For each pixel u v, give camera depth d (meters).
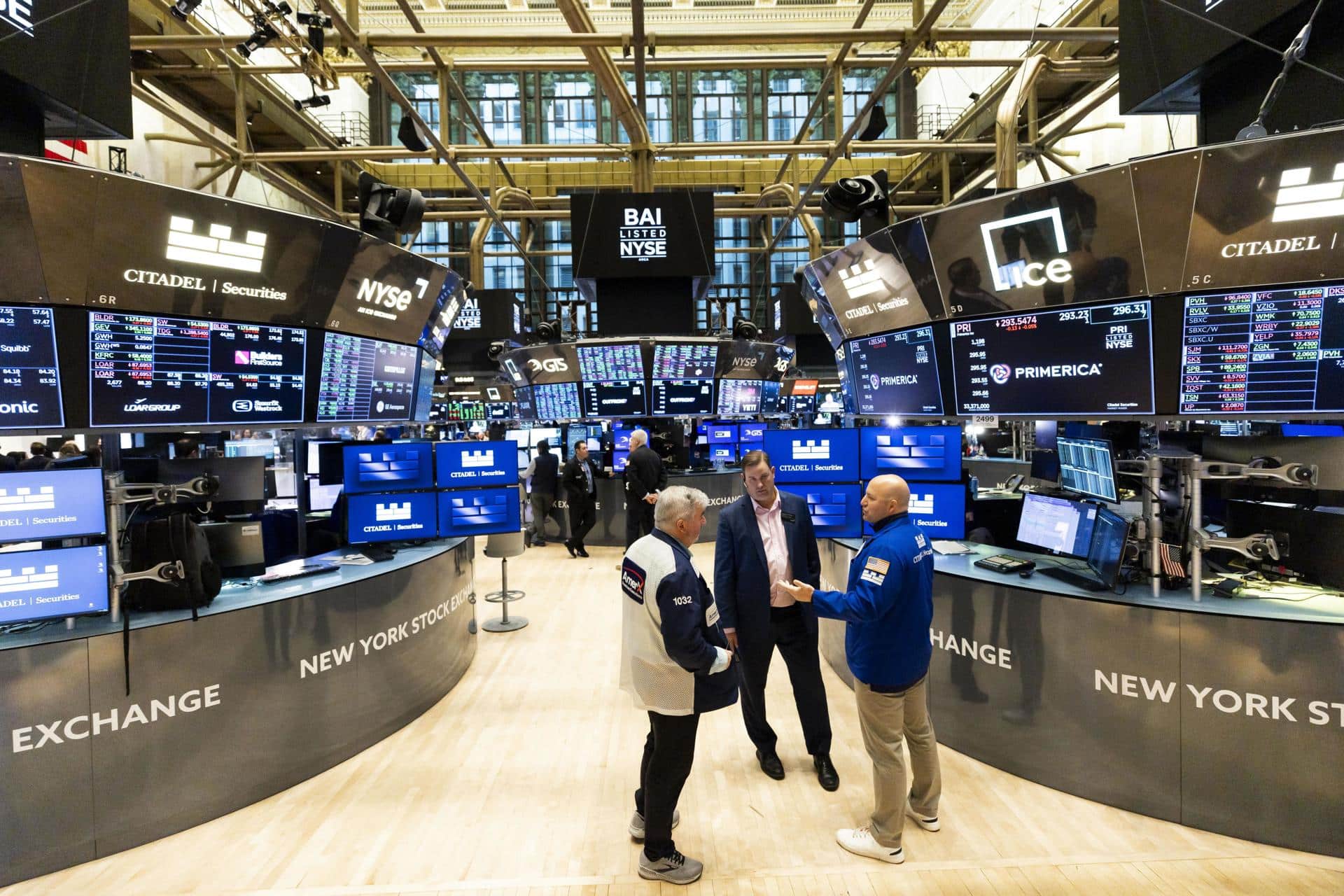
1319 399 2.52
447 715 3.49
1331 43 2.95
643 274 7.82
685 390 9.53
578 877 2.19
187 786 2.51
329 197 15.70
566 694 3.77
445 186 16.47
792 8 13.17
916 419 3.79
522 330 13.88
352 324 3.46
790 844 2.36
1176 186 2.55
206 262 2.84
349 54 6.43
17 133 2.98
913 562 2.16
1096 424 3.62
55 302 2.53
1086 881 2.12
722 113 17.95
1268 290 2.53
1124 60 3.88
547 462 8.28
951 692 3.03
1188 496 2.66
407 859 2.31
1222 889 2.08
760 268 20.38
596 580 6.52
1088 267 2.85
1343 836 2.21
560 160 16.89
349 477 3.62
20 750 2.22
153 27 7.92
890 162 15.92
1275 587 2.63
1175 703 2.41
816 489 3.73
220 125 11.26
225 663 2.61
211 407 3.00
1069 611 2.62
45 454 3.87
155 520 2.60
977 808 2.56
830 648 4.05
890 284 3.59
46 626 2.42
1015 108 5.78
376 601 3.19
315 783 2.83
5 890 2.18
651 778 2.12
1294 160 2.36
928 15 5.61
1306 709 2.23
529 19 13.19
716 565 2.81
